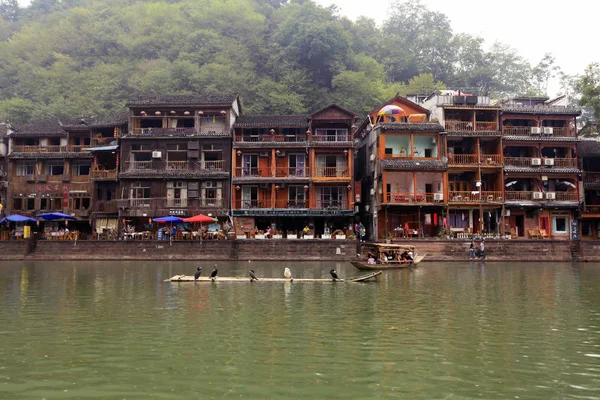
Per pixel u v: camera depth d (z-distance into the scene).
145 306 19.14
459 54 94.25
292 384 10.23
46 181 51.28
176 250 43.47
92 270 34.22
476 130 47.97
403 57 87.88
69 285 25.55
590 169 51.59
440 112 48.56
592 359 12.12
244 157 49.06
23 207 51.28
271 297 21.38
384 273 32.28
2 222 48.91
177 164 48.91
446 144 47.44
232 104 49.59
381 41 89.62
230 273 32.62
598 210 49.75
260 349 12.84
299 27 71.44
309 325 15.68
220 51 75.69
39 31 89.44
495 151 48.59
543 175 48.44
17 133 51.97
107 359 11.98
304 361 11.82
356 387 10.08
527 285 25.70
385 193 45.09
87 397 9.51
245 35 81.06
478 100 49.88
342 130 49.56
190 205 48.06
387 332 14.77
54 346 13.18
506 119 49.41
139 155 49.56
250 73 71.44
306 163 48.78
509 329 15.24
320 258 42.69
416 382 10.39
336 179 47.59
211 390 9.87
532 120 49.81
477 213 48.69
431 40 92.56
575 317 17.11
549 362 11.85
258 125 48.59
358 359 11.99
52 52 80.50
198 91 65.69
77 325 15.73
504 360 11.98
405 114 49.59
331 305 19.34
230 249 43.31
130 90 71.44
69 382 10.37
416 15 101.50
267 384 10.23
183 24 84.62
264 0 105.62
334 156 49.06
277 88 65.62
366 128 53.22
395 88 72.81
